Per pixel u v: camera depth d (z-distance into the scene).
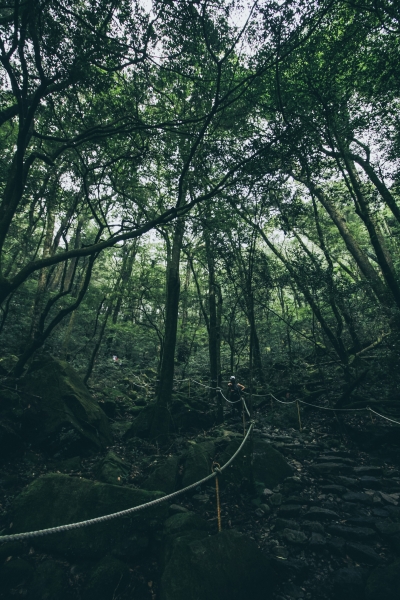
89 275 8.58
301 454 6.70
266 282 8.77
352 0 6.92
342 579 3.29
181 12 5.18
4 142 9.71
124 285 11.52
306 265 9.19
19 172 5.73
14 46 5.09
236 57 6.57
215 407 10.44
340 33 8.10
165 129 6.58
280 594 3.35
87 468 5.86
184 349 16.56
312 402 9.62
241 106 7.29
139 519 4.09
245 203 7.18
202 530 4.04
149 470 5.95
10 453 5.76
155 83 7.44
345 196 9.70
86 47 5.61
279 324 15.11
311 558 3.76
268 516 4.64
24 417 6.30
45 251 10.95
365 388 9.61
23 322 12.33
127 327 17.34
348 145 9.83
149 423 7.86
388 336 9.84
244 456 5.73
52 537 3.87
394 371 9.16
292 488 5.32
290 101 7.16
